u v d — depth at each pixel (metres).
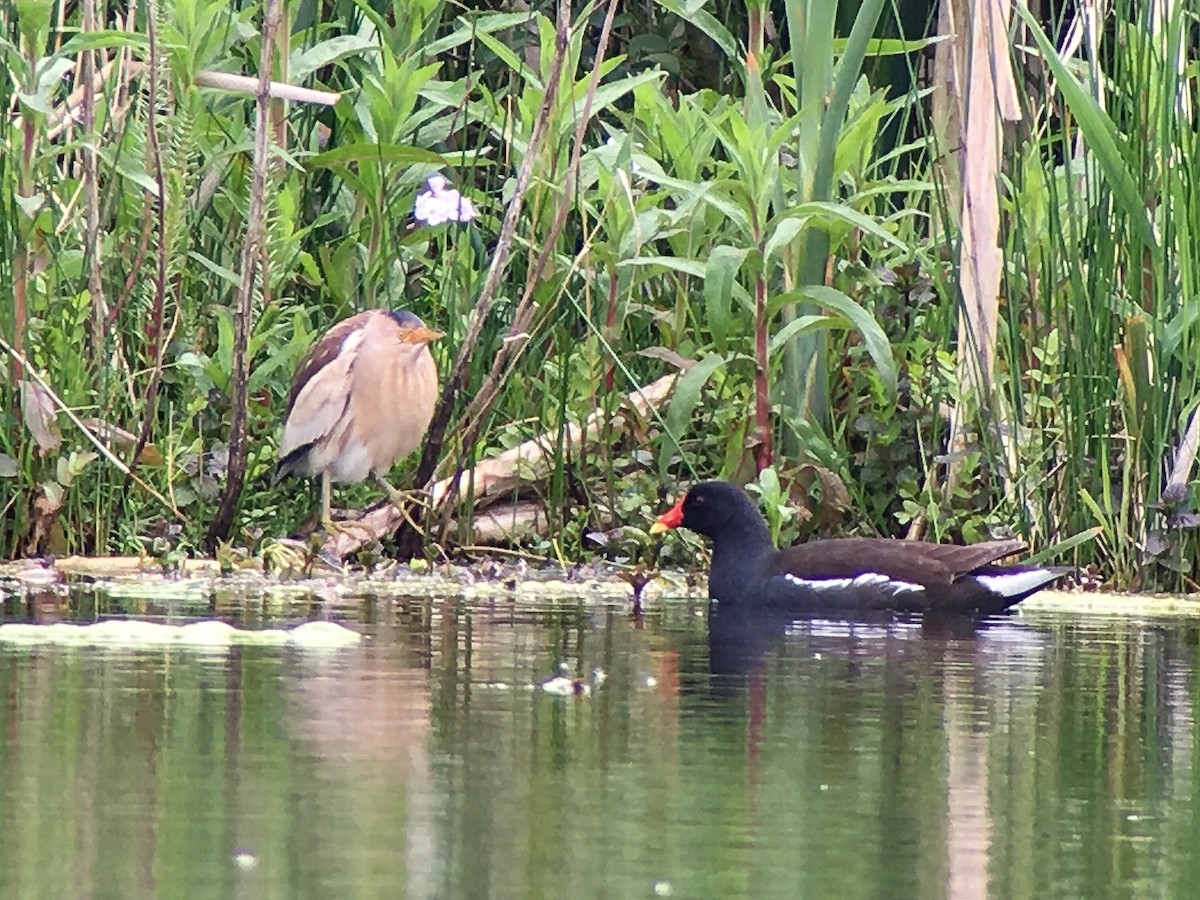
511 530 15.02
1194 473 14.56
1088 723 8.73
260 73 13.33
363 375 14.11
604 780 7.35
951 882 6.08
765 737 8.25
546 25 15.06
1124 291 14.40
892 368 13.95
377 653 10.28
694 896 5.84
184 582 13.30
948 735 8.39
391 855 6.20
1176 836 6.71
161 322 13.78
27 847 6.20
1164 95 13.95
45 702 8.55
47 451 14.05
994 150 14.68
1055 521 14.56
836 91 14.59
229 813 6.68
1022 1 14.95
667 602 13.33
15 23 14.06
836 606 13.16
